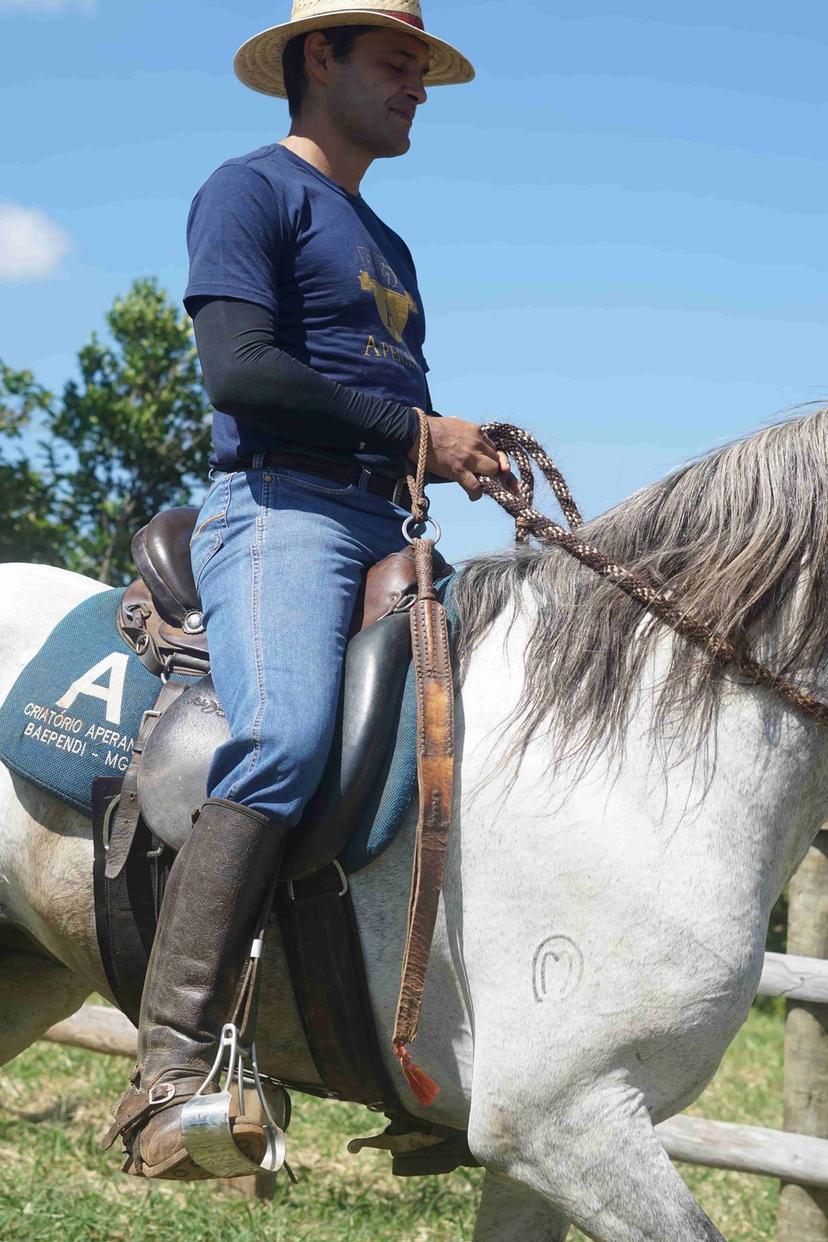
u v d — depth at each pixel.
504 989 1.78
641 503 1.98
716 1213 4.03
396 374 2.11
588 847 1.76
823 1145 3.18
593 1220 1.74
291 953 1.93
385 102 2.20
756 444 1.94
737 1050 7.68
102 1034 4.09
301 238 2.05
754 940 1.77
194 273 1.99
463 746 1.87
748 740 1.82
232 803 1.83
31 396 15.75
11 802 2.19
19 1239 3.18
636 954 1.72
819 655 1.84
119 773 2.06
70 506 15.96
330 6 2.15
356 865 1.87
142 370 16.20
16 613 2.33
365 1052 1.93
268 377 1.91
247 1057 1.88
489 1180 2.10
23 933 2.42
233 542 2.00
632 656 1.85
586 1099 1.73
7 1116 4.46
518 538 2.07
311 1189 3.96
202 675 2.08
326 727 1.85
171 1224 3.40
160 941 1.86
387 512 2.08
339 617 1.94
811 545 1.84
